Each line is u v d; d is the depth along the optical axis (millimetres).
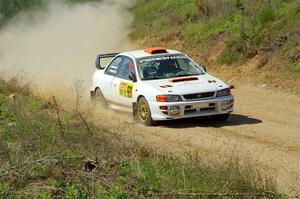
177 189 12820
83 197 12297
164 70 22469
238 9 41219
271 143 18359
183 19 48219
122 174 13711
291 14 34438
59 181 13406
